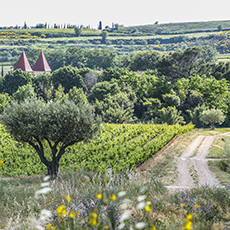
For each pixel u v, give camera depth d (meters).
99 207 12.70
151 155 53.69
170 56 162.00
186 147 68.00
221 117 109.75
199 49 157.75
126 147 58.47
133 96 137.38
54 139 37.38
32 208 16.44
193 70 159.62
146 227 8.95
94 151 56.56
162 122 112.12
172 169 45.50
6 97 133.38
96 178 26.11
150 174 42.88
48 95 150.50
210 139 79.25
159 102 128.38
